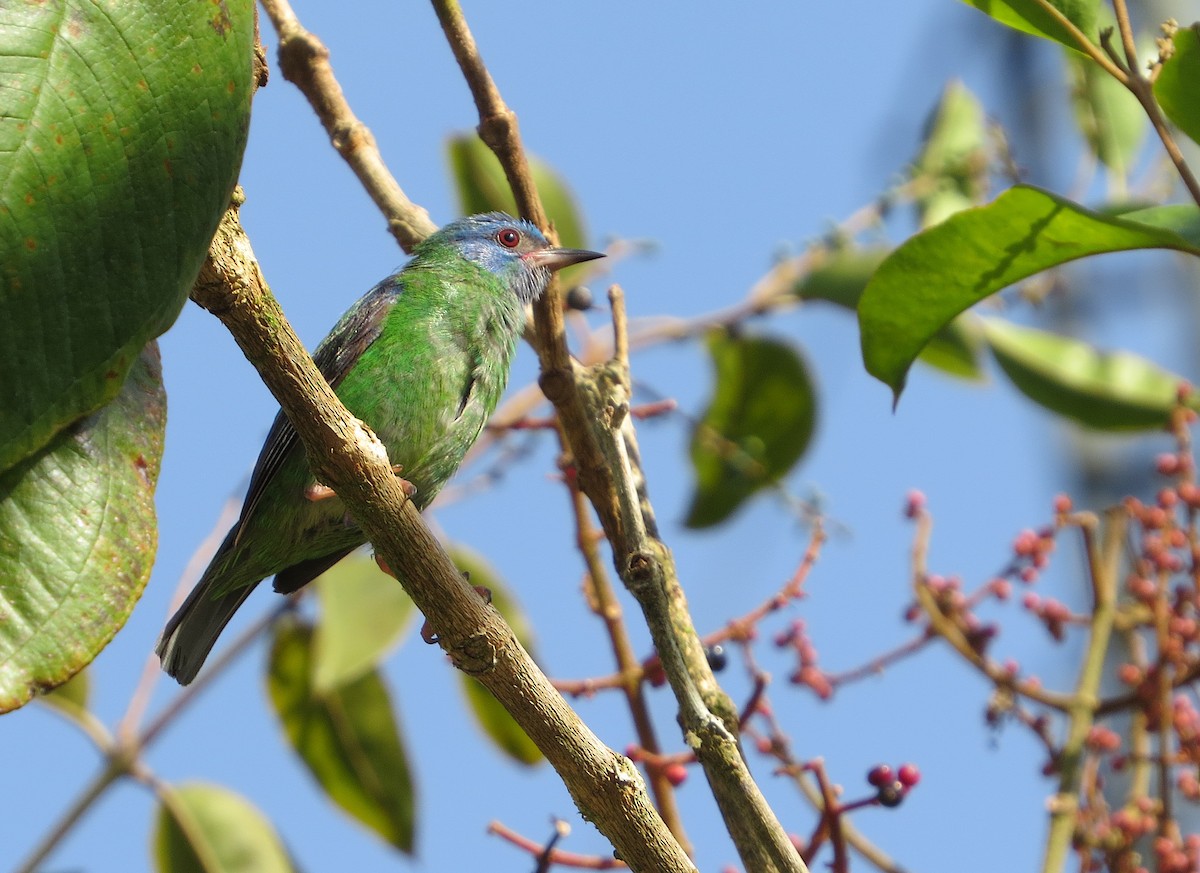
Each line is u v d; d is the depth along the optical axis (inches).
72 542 212.7
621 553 279.6
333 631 375.6
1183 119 277.0
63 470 215.3
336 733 419.5
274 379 226.1
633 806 227.1
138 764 382.0
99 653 209.6
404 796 416.8
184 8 177.6
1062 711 344.5
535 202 312.8
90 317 172.6
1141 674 348.8
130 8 176.7
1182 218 276.5
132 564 215.5
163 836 388.8
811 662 358.9
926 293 290.2
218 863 386.9
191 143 175.8
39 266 170.2
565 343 287.1
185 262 175.0
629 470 253.6
